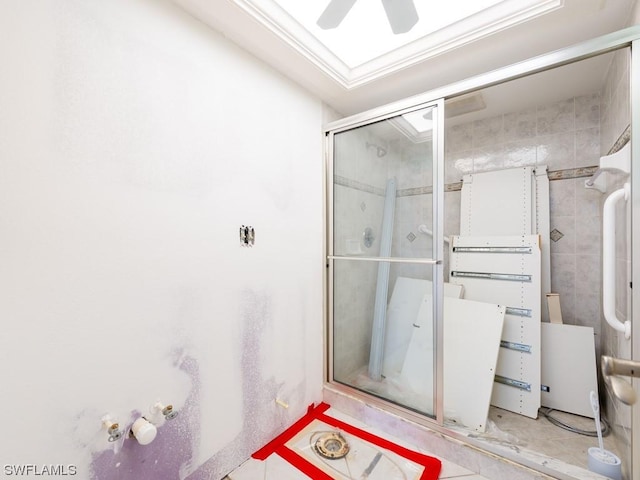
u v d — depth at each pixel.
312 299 1.98
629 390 0.57
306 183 1.92
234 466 1.46
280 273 1.73
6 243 0.83
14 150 0.84
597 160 2.05
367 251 1.96
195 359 1.30
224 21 1.33
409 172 1.76
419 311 1.76
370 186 1.92
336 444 1.64
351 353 2.06
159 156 1.17
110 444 1.04
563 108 2.16
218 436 1.39
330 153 2.08
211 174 1.36
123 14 1.06
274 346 1.69
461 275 2.36
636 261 1.13
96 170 1.00
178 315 1.24
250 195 1.54
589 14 1.28
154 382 1.16
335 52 1.68
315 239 2.01
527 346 1.99
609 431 1.70
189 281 1.28
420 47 1.59
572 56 1.24
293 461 1.51
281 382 1.74
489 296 2.21
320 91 1.95
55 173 0.91
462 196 2.52
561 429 1.75
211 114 1.36
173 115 1.21
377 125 1.88
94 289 1.00
